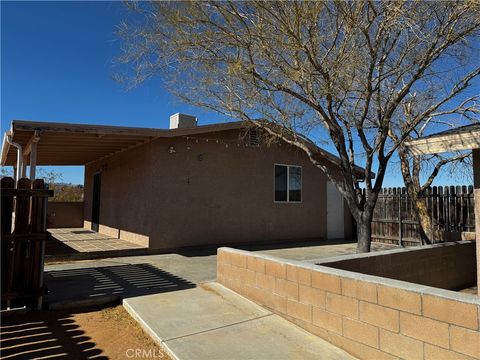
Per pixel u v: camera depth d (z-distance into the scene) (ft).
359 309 11.21
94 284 20.63
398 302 10.11
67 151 40.45
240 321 14.24
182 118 40.70
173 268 25.50
